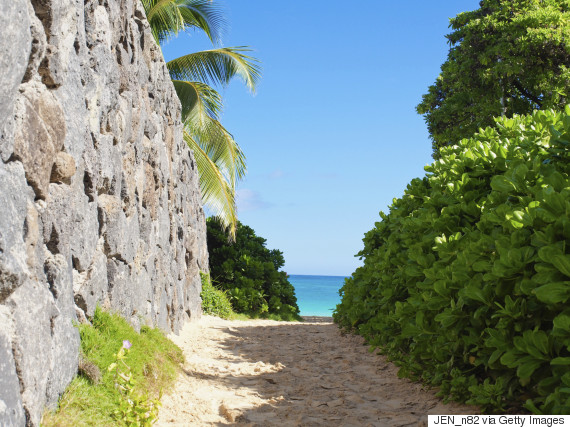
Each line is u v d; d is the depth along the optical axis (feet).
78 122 13.47
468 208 15.47
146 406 11.93
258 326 35.60
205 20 49.57
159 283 24.23
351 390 17.02
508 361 10.66
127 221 19.11
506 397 12.21
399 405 14.94
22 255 9.08
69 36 12.67
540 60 54.24
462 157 17.79
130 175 19.54
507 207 12.00
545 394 10.52
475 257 12.70
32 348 9.11
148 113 23.29
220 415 14.08
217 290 46.70
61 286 11.62
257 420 13.73
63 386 10.84
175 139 31.01
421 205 21.18
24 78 10.30
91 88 15.03
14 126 9.29
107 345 13.84
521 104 59.52
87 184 14.75
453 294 13.73
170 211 28.32
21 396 8.58
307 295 223.71
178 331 28.30
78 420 10.14
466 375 14.17
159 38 46.91
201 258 42.29
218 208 47.80
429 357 15.71
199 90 46.83
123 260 18.47
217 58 47.34
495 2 58.90
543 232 10.79
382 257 24.67
